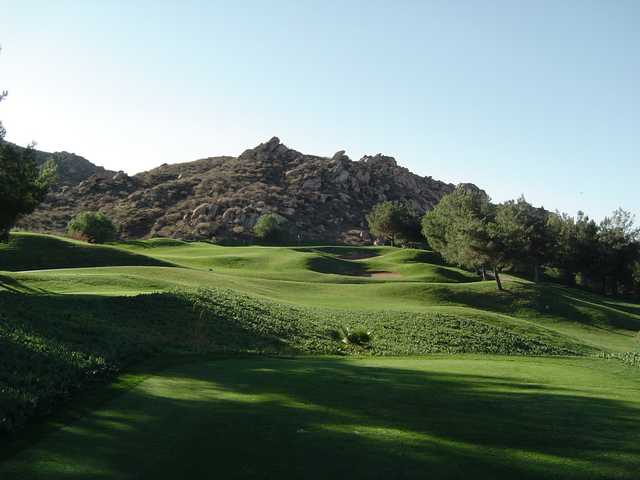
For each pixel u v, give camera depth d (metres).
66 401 10.25
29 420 8.91
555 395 12.99
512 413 10.50
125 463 7.04
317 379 13.91
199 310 26.97
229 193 167.75
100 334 18.02
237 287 45.81
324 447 7.87
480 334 34.66
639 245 100.94
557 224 99.88
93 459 7.17
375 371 16.23
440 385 13.83
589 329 56.72
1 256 58.78
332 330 30.11
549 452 7.97
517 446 8.23
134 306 25.00
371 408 10.50
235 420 9.23
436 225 94.19
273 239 129.75
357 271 86.62
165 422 9.02
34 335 15.20
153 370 14.34
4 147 35.59
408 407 10.72
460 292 63.75
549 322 57.94
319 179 181.62
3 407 8.96
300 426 8.95
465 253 67.88
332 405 10.68
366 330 31.30
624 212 101.19
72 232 96.81
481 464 7.37
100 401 10.38
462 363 20.34
